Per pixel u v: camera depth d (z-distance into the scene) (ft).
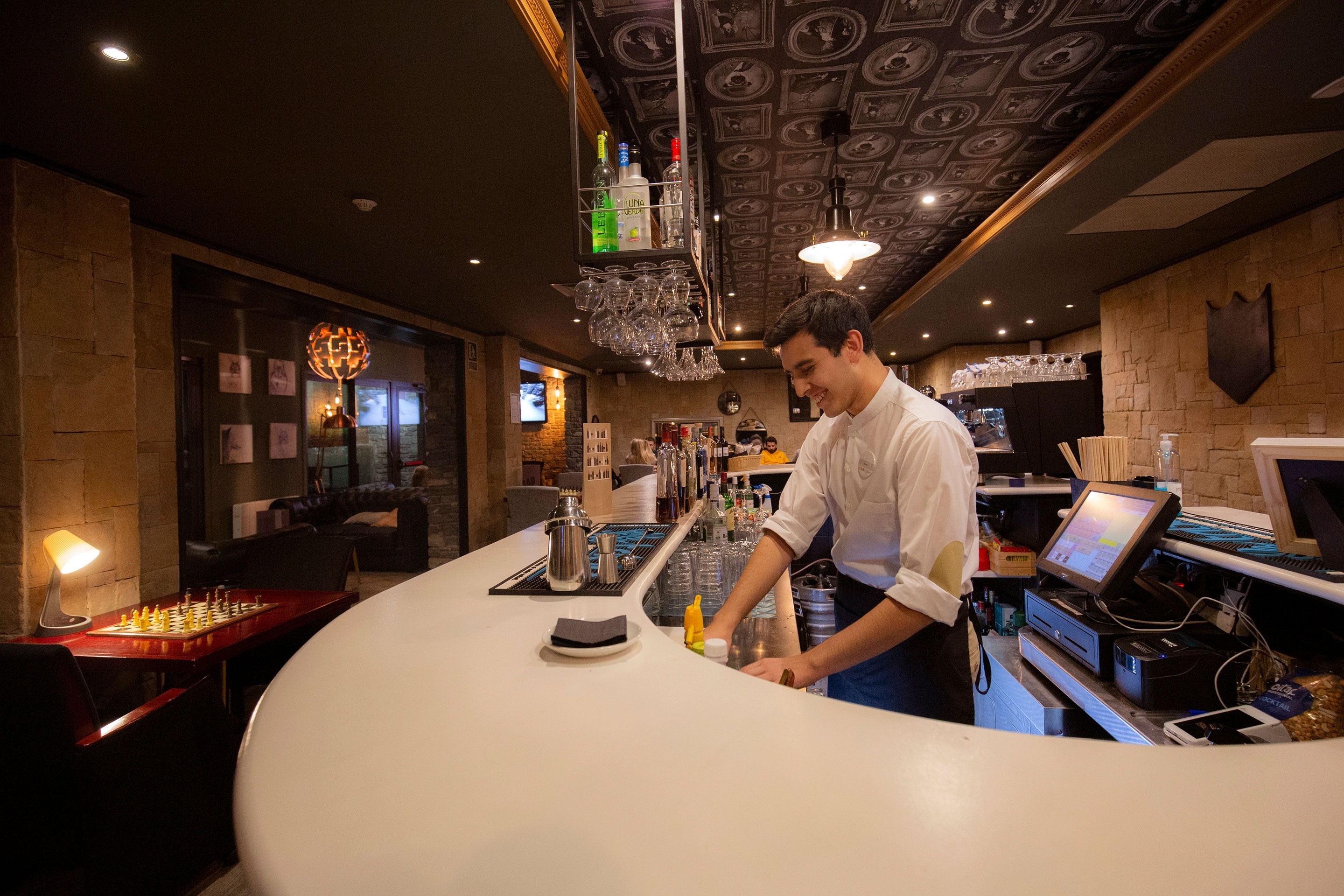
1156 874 1.49
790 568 8.87
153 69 6.55
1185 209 12.72
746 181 12.81
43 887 4.86
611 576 4.62
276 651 9.32
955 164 12.17
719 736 2.27
